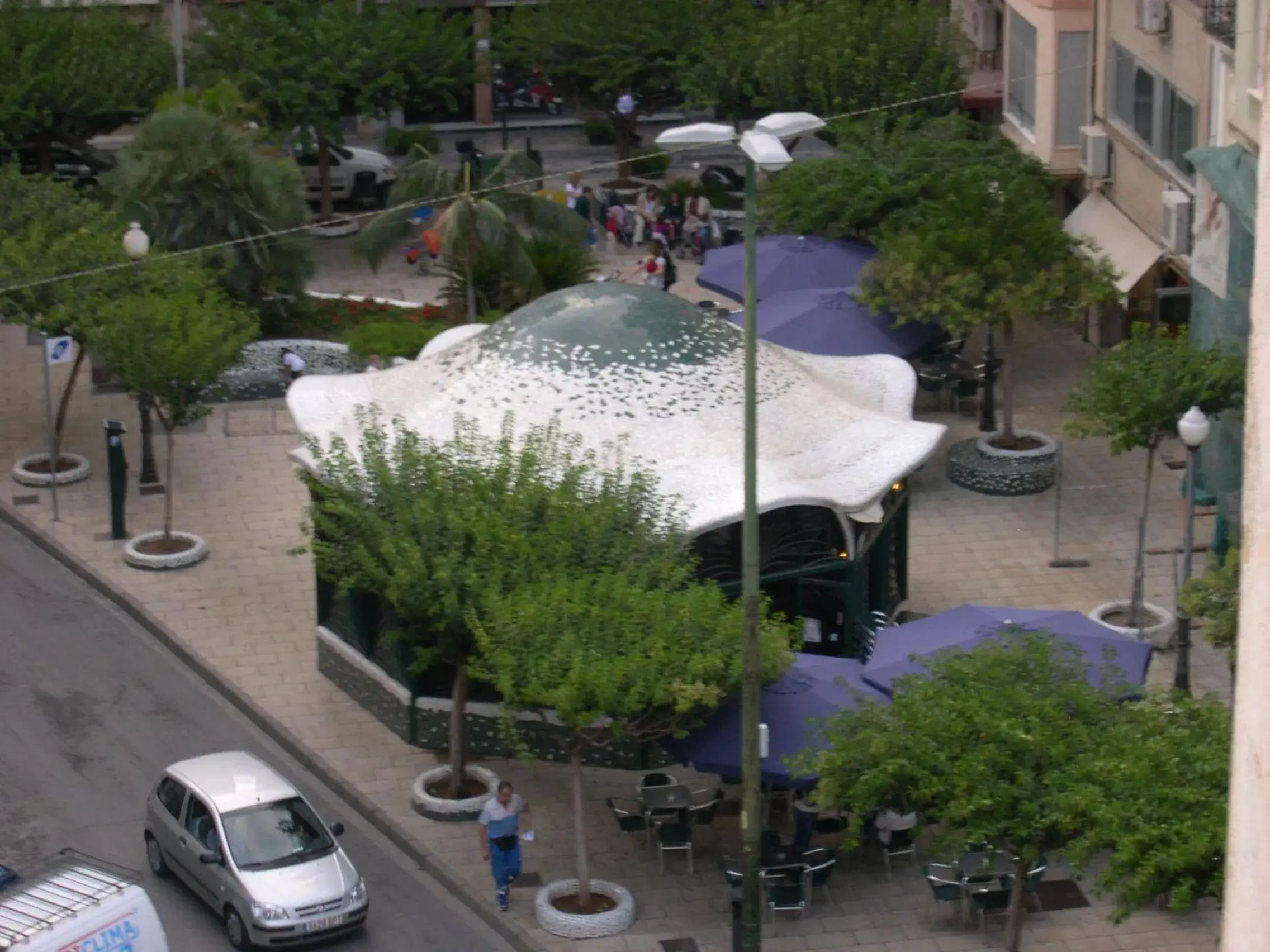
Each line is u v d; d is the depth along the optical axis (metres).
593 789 28.62
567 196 53.50
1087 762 20.55
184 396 35.19
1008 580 34.72
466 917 25.61
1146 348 32.34
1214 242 34.44
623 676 23.47
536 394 29.89
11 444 41.03
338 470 27.47
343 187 57.25
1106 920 24.64
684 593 25.25
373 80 54.31
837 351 38.50
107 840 27.12
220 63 54.16
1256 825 7.40
